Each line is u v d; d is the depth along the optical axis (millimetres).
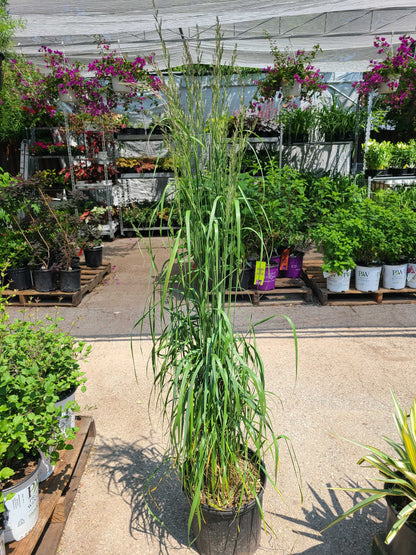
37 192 5387
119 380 3381
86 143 8117
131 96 6473
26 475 1769
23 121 7809
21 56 6523
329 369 3484
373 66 6418
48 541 1913
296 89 6617
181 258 1743
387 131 8828
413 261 5039
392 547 1675
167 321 4484
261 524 2037
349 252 4668
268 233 4680
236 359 1800
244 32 6023
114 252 7688
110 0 4391
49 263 5156
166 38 6066
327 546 1929
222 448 1664
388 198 5945
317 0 4496
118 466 2455
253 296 5105
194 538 1980
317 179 7117
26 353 2252
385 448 2535
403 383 3254
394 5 4551
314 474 2359
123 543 1960
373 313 4684
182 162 1579
